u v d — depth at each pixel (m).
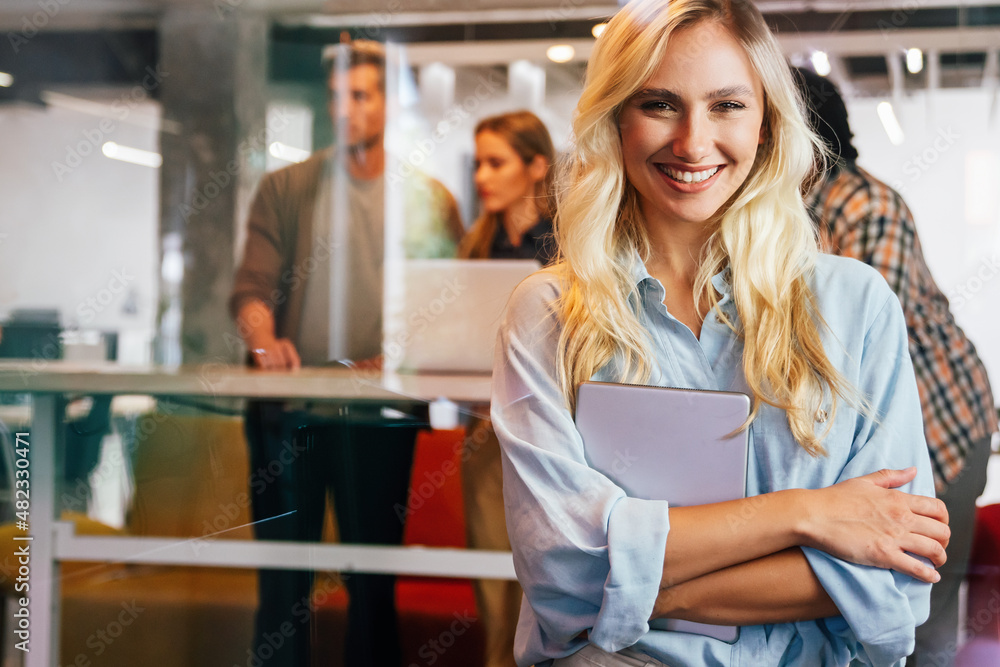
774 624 0.63
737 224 0.72
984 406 1.65
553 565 0.63
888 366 0.69
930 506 0.61
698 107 0.66
